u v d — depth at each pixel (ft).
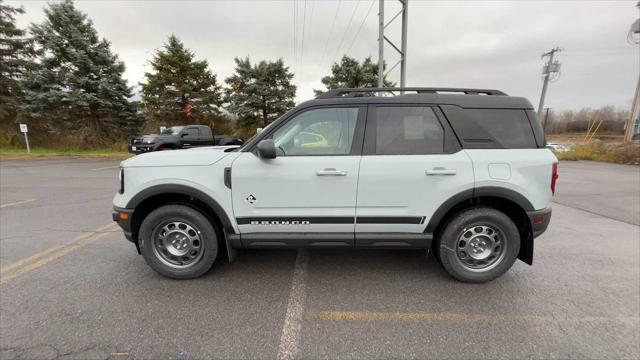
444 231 9.58
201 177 9.38
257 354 6.69
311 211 9.43
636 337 7.22
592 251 12.43
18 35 64.49
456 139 9.38
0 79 62.28
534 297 8.99
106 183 27.89
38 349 6.70
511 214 10.03
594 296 9.03
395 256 11.93
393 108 9.55
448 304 8.65
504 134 9.46
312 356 6.64
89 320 7.74
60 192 23.73
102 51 63.62
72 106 62.03
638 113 65.72
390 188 9.24
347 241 9.59
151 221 9.61
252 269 10.79
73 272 10.37
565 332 7.41
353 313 8.21
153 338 7.13
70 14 60.80
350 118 9.55
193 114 83.61
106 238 13.62
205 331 7.41
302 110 9.63
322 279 10.10
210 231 9.70
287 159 9.27
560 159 56.90
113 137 68.08
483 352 6.77
